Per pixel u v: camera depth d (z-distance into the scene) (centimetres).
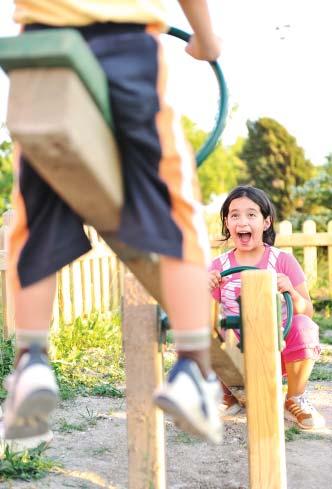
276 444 238
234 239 386
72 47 129
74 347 554
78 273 691
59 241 160
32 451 310
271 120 1330
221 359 269
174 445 342
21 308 159
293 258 389
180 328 150
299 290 380
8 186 1021
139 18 155
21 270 159
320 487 290
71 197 148
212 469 310
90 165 136
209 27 189
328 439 354
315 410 376
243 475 303
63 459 317
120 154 157
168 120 153
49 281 161
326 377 488
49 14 156
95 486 286
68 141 129
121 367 509
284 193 1278
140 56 154
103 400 426
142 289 229
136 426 232
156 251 148
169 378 149
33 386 141
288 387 378
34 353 153
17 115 131
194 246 150
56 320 621
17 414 143
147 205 151
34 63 131
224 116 227
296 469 309
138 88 151
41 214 161
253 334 238
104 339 589
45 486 280
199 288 149
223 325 246
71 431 362
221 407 392
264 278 236
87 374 485
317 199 1124
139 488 233
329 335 665
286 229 862
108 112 150
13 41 130
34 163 136
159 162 152
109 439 351
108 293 773
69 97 131
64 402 417
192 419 142
